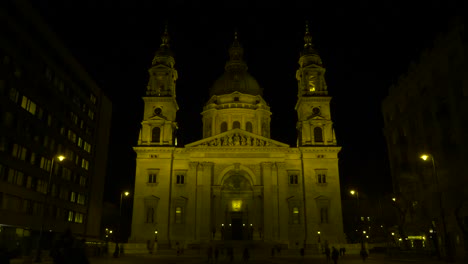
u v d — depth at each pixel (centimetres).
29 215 5756
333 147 8881
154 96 9350
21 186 5559
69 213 7212
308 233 8375
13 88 5391
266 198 8581
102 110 8988
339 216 8506
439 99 5925
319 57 9881
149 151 8931
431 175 6222
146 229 8450
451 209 5609
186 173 8869
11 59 5344
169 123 9200
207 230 8362
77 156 7606
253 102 10888
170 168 8825
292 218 8569
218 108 10719
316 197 8612
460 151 5350
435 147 6103
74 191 7450
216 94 11044
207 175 8731
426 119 6438
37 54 6072
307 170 8800
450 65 5550
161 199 8631
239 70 11550
